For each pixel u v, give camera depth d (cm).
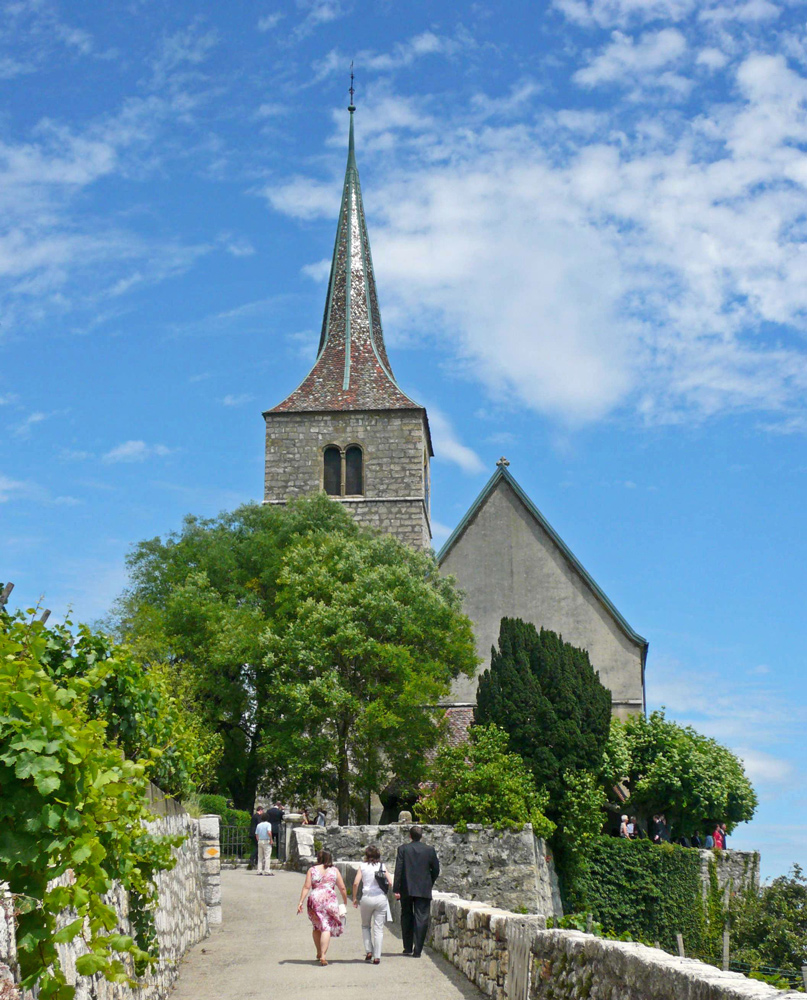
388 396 5875
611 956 741
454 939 1388
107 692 1037
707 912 3678
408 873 1467
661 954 702
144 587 4709
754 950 3438
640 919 3409
